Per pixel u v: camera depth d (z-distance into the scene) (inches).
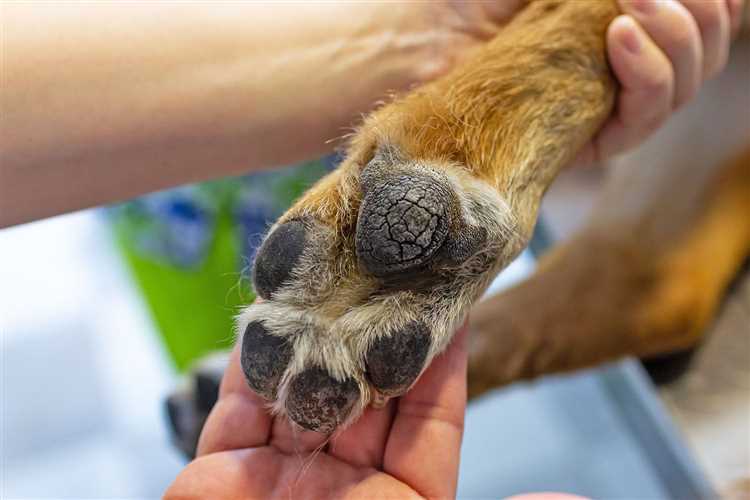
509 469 31.3
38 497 31.4
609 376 29.8
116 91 16.8
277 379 13.9
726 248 23.5
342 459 16.2
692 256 22.7
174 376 34.2
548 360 22.3
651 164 24.2
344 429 14.9
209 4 17.6
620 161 25.3
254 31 17.8
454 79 16.5
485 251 14.6
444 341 14.5
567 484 30.7
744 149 23.4
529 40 17.0
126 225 31.7
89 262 38.0
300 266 14.1
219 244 30.8
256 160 18.7
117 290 37.0
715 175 23.6
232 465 16.2
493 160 15.7
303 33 18.3
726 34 19.0
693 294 22.5
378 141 15.1
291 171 29.0
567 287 22.6
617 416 32.2
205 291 32.0
